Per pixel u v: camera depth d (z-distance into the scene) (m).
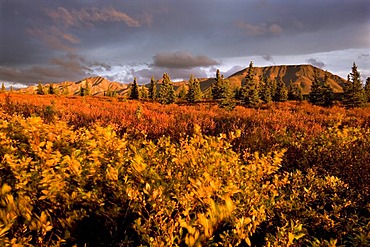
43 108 12.03
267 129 8.55
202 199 1.98
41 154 2.39
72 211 2.14
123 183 2.24
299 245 2.35
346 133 5.67
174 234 1.87
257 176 2.97
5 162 2.34
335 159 4.84
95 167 2.41
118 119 10.05
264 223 2.60
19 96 27.34
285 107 30.66
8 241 1.58
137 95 58.78
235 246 1.87
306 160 4.84
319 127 9.07
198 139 3.07
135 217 2.13
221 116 14.72
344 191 3.58
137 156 2.30
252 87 40.88
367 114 20.73
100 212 2.11
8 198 1.85
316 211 2.97
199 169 2.48
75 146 3.12
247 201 2.31
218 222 1.75
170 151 2.88
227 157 2.79
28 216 1.81
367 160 4.53
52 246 1.77
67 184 2.25
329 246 2.23
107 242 2.05
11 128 3.08
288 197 3.28
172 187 2.19
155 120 10.34
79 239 2.05
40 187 2.12
